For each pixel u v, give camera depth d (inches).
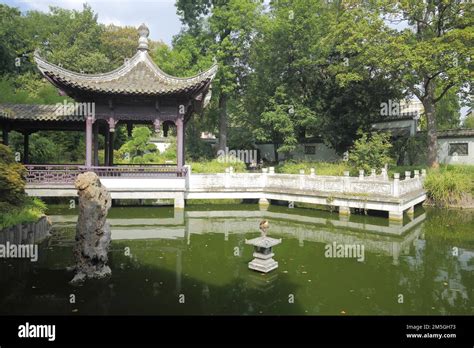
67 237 434.9
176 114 598.2
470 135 904.3
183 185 607.2
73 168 642.8
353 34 772.6
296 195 642.2
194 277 309.6
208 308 247.0
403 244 435.8
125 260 357.4
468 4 717.3
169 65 1020.5
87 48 1598.2
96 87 534.3
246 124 1133.1
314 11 904.9
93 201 303.6
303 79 997.8
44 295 264.5
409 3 754.8
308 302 260.8
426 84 824.9
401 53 717.9
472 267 346.6
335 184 608.1
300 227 529.3
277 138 1035.3
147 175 593.6
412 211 610.9
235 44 1051.3
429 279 312.0
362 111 960.3
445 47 671.1
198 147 1226.0
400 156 985.5
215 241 442.9
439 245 431.8
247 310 245.0
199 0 1098.7
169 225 530.9
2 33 949.8
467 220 576.4
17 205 413.4
